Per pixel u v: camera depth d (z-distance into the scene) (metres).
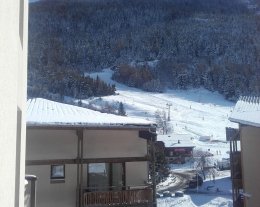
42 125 15.50
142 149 18.44
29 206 9.98
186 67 191.50
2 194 3.05
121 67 180.88
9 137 3.42
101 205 16.25
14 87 3.69
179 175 57.81
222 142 93.69
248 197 16.59
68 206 16.47
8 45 3.35
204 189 48.28
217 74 173.50
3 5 3.16
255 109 17.77
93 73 188.88
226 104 148.00
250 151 16.83
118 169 17.94
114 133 17.88
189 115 122.88
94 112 18.42
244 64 188.12
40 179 16.11
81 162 16.02
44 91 125.19
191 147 74.19
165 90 163.62
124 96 139.88
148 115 111.50
